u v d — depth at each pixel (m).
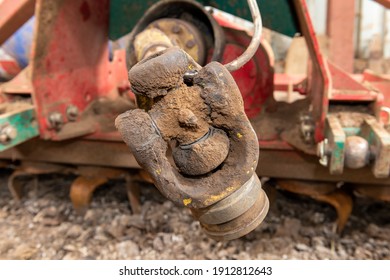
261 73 0.69
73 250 0.69
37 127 0.65
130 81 0.38
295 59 1.39
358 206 0.78
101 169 0.76
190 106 0.39
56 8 0.64
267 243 0.69
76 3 0.68
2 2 0.70
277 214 0.75
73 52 0.71
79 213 0.78
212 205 0.42
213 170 0.41
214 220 0.43
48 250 0.69
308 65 0.85
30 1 0.69
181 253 0.68
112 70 0.89
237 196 0.42
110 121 0.74
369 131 0.58
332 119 0.60
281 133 0.66
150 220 0.75
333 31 1.36
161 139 0.39
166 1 0.62
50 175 0.97
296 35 0.69
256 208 0.44
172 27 0.61
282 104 0.75
